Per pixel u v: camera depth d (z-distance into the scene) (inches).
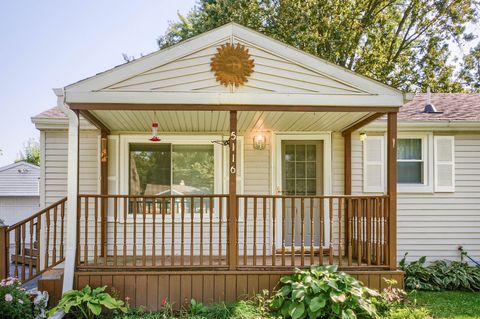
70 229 217.3
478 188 315.3
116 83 216.1
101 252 278.1
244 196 224.4
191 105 219.5
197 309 207.6
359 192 310.0
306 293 198.4
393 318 201.8
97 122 260.7
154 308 217.2
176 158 303.3
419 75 691.4
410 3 676.1
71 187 219.1
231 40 221.8
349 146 303.3
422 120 303.6
